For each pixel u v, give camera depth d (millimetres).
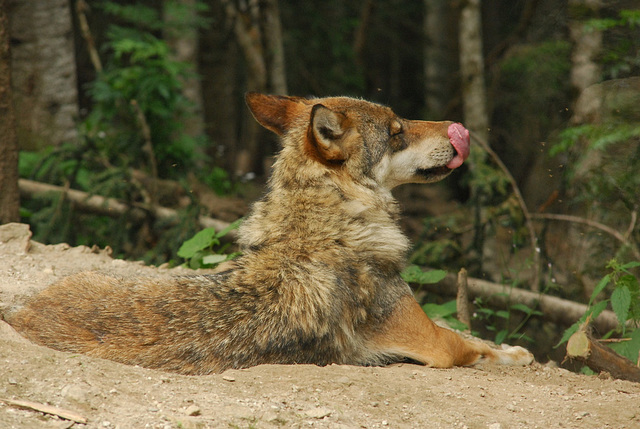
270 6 24625
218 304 6516
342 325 6945
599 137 11359
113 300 6527
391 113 8172
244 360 6414
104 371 5520
